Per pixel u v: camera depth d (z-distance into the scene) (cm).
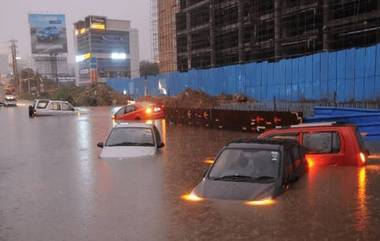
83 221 771
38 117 4419
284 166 891
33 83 15812
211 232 671
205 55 7519
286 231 664
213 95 5144
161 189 1009
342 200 827
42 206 891
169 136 2312
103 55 17762
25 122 3719
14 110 6750
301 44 5266
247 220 718
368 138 1939
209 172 908
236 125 2538
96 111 5538
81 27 18425
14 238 693
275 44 5497
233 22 6669
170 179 1129
